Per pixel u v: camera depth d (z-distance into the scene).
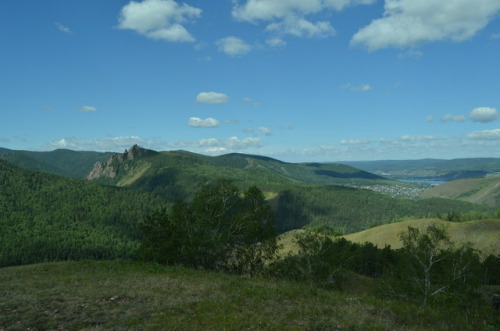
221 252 46.62
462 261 38.62
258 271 47.44
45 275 30.56
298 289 24.41
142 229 46.75
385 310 18.59
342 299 21.86
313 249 47.81
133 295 19.91
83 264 37.47
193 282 26.02
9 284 24.67
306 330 14.12
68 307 17.03
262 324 14.56
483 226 147.00
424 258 39.75
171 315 15.75
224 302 18.56
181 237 46.66
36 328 14.00
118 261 40.53
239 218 47.78
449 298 30.34
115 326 13.98
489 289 55.38
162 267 36.06
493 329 15.92
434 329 15.38
